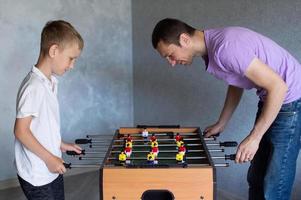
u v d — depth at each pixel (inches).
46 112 62.8
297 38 82.0
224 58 57.5
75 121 131.1
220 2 99.6
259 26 90.0
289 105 64.2
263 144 71.2
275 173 66.8
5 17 113.1
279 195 67.9
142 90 137.8
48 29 62.5
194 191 54.7
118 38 136.1
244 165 99.3
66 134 129.6
